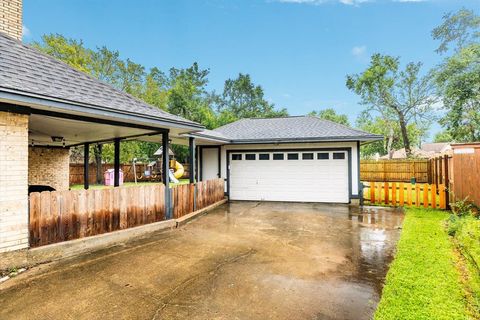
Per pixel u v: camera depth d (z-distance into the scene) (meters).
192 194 8.62
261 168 12.16
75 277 3.95
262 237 6.15
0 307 3.14
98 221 5.49
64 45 20.31
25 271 4.15
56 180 12.40
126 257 4.79
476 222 5.77
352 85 29.19
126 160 23.88
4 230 4.13
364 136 10.38
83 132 7.85
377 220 7.93
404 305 3.07
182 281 3.83
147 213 6.61
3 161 4.16
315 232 6.60
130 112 5.63
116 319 2.91
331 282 3.81
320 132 11.55
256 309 3.11
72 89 5.23
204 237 6.14
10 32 6.52
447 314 2.88
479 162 7.69
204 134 10.06
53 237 4.77
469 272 3.96
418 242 5.40
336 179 11.23
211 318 2.93
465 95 16.91
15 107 4.29
